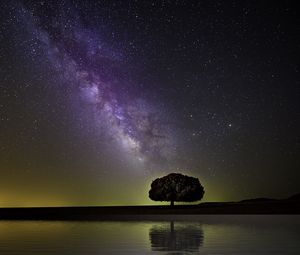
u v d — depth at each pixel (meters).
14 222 39.94
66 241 19.19
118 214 54.41
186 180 71.75
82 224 35.09
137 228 28.61
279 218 42.69
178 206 68.12
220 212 54.62
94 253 14.78
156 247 16.61
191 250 15.54
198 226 30.31
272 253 14.55
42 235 22.78
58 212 59.59
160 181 72.12
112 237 21.25
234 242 18.20
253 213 51.81
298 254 14.30
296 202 62.66
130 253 14.80
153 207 67.12
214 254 14.33
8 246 17.08
